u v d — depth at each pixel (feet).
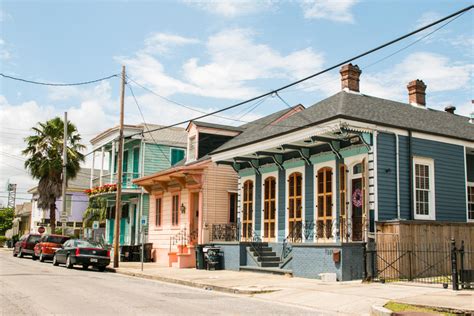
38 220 194.59
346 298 43.16
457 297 41.01
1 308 34.68
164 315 33.06
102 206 139.13
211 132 99.30
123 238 123.44
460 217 67.62
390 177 61.16
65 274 67.77
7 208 261.03
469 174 75.05
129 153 124.47
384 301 40.52
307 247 60.29
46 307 35.50
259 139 70.33
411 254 56.44
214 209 89.61
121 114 87.25
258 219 79.66
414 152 64.13
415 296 42.24
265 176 79.20
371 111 65.82
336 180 64.64
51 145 133.39
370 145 60.39
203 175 89.30
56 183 131.95
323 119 59.41
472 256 61.05
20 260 103.81
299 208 71.05
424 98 83.97
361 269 56.59
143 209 114.83
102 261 80.64
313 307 40.32
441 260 58.18
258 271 68.90
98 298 41.47
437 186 65.82
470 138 70.38
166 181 100.27
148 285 56.44
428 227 58.18
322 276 55.72
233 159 80.33
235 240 84.23
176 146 122.21
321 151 67.82
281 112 94.38
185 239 90.84
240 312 36.04
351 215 62.39
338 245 56.13
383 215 59.52
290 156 73.77
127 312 33.96
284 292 48.21
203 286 56.18
